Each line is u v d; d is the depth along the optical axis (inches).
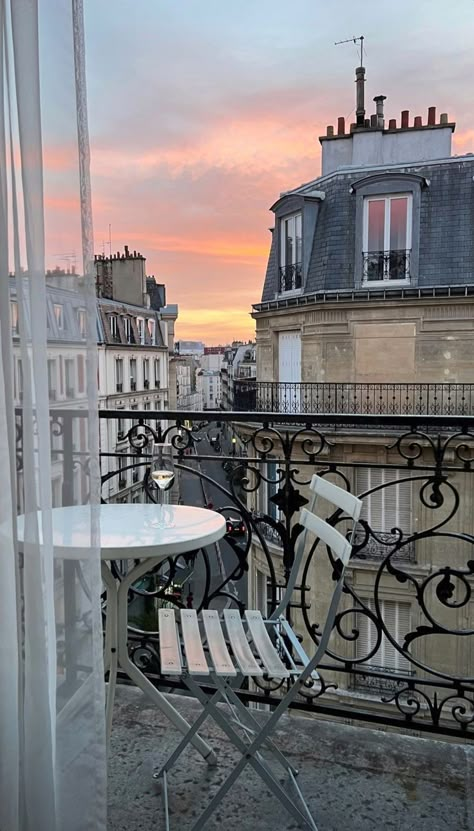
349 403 355.6
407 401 345.4
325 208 378.0
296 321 378.6
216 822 68.7
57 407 51.5
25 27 48.2
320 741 83.3
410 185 350.9
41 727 51.6
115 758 79.7
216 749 81.7
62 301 51.0
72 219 50.6
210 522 75.9
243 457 100.5
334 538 69.9
